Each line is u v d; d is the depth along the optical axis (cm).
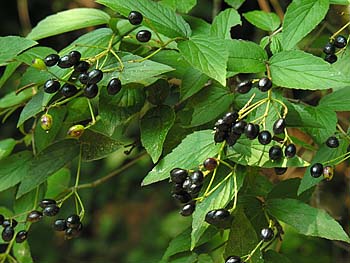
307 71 73
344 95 80
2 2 203
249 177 80
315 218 76
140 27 81
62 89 76
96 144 83
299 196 81
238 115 73
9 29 203
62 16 83
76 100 83
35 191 87
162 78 79
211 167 73
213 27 82
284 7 120
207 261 81
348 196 119
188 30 76
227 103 78
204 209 74
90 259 194
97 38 81
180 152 75
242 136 75
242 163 74
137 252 185
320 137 79
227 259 74
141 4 76
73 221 79
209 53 74
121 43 82
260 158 74
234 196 75
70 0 188
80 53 76
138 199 195
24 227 87
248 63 74
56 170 83
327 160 78
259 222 78
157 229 189
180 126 80
